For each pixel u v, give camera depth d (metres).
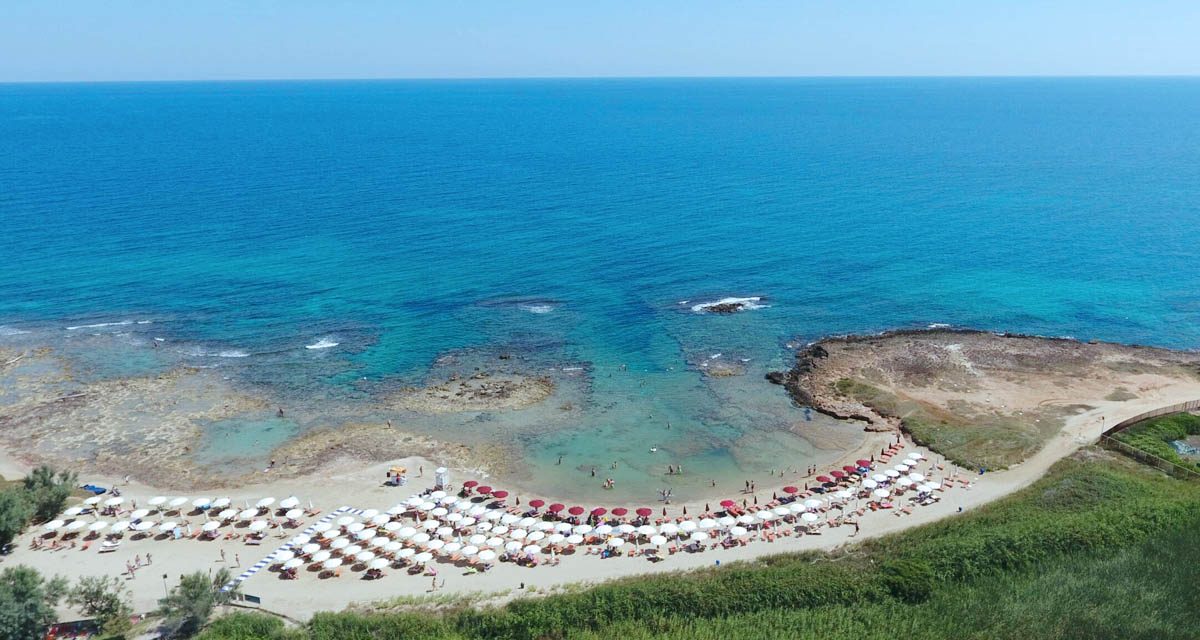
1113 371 86.50
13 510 57.12
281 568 54.72
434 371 87.81
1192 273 120.19
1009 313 105.19
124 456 70.56
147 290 111.75
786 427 75.94
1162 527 54.75
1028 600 47.03
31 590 45.44
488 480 66.88
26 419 76.88
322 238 139.75
